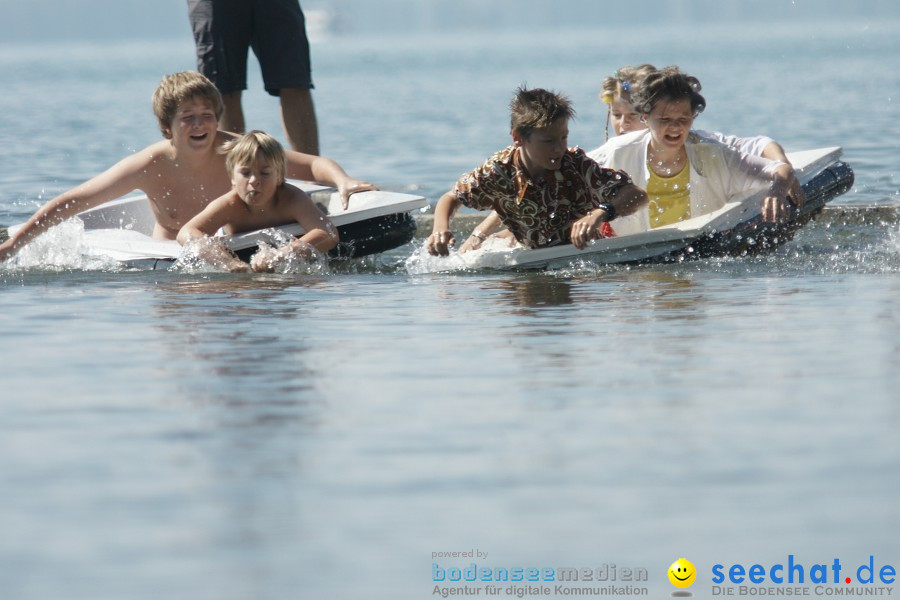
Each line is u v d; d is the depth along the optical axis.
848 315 14.86
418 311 15.87
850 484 8.67
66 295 17.66
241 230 21.95
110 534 8.00
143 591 7.16
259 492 8.70
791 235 22.59
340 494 8.64
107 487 8.86
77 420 10.59
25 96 96.75
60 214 22.12
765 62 130.38
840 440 9.63
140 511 8.38
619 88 24.41
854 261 20.23
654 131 21.67
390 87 102.19
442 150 43.38
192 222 21.55
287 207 21.77
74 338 14.26
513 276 19.39
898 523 8.00
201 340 13.99
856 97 65.06
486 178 20.69
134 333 14.52
